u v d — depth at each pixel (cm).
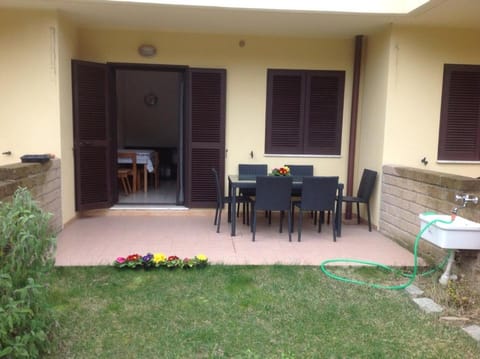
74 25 495
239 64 540
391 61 470
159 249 394
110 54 522
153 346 231
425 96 479
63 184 461
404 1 422
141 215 547
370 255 392
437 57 475
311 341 240
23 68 440
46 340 216
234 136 551
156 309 274
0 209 209
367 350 232
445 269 335
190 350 228
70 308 272
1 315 179
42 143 447
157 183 778
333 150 559
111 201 545
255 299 291
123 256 369
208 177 550
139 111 887
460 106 487
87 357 219
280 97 548
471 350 234
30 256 203
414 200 407
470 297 299
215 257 373
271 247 410
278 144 555
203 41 532
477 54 480
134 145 948
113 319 260
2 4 416
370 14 429
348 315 271
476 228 298
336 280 329
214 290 304
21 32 436
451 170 496
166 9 428
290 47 541
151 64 529
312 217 547
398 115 477
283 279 327
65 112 465
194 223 507
